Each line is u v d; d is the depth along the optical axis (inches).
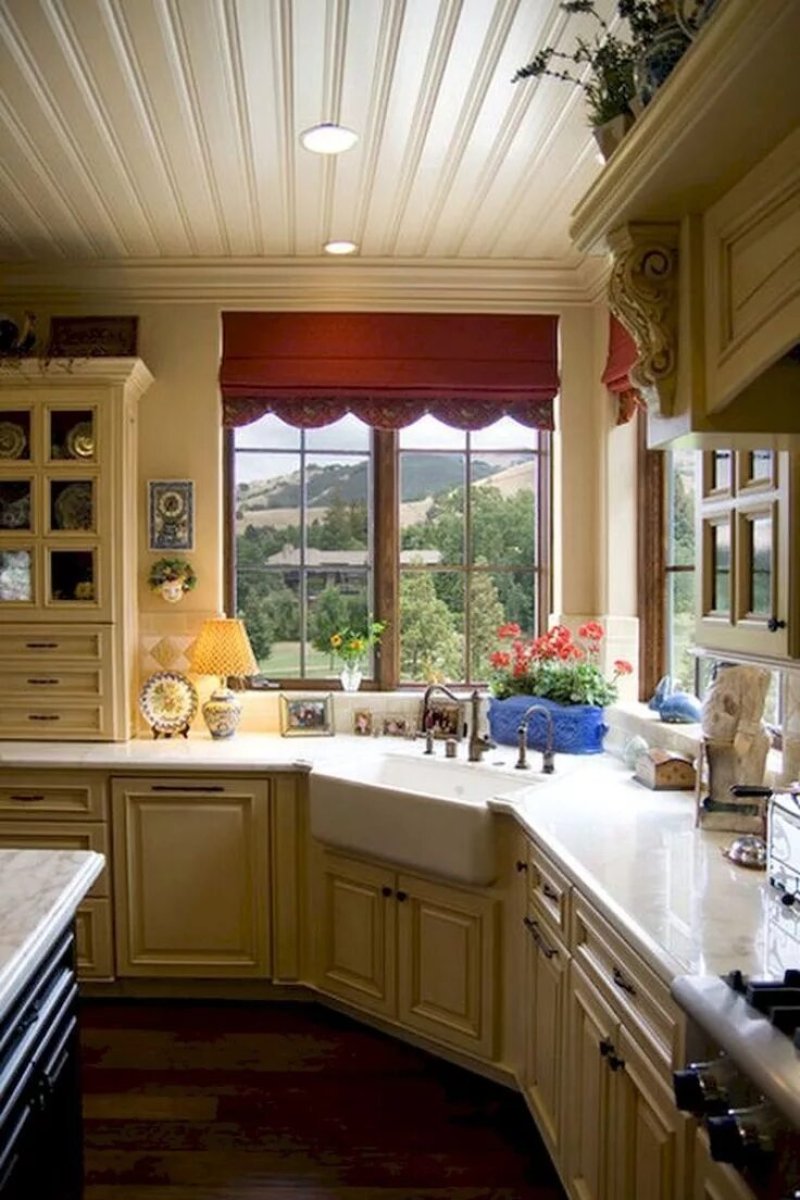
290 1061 111.4
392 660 151.0
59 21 78.6
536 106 92.9
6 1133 55.1
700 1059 51.6
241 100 91.9
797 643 63.6
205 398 144.3
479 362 144.4
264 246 135.0
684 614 128.3
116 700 134.3
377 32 80.1
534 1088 93.4
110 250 136.4
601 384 140.6
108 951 126.1
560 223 125.2
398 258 139.0
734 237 55.9
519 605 151.4
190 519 144.6
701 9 53.5
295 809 125.0
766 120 48.8
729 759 87.0
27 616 133.6
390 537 150.6
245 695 146.2
